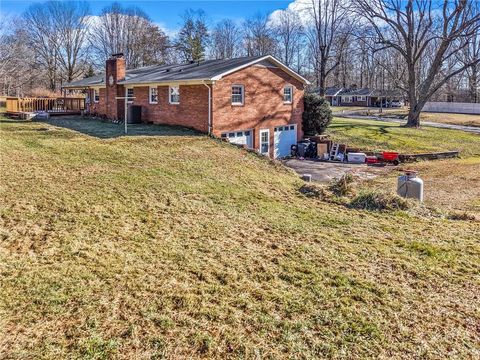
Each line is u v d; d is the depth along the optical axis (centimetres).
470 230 882
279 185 1243
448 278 639
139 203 923
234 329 484
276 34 6203
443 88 6575
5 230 716
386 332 488
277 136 2255
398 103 6644
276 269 649
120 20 6272
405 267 672
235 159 1525
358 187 1398
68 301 520
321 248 745
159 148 1524
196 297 550
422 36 3369
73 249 668
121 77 2347
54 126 1923
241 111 2016
